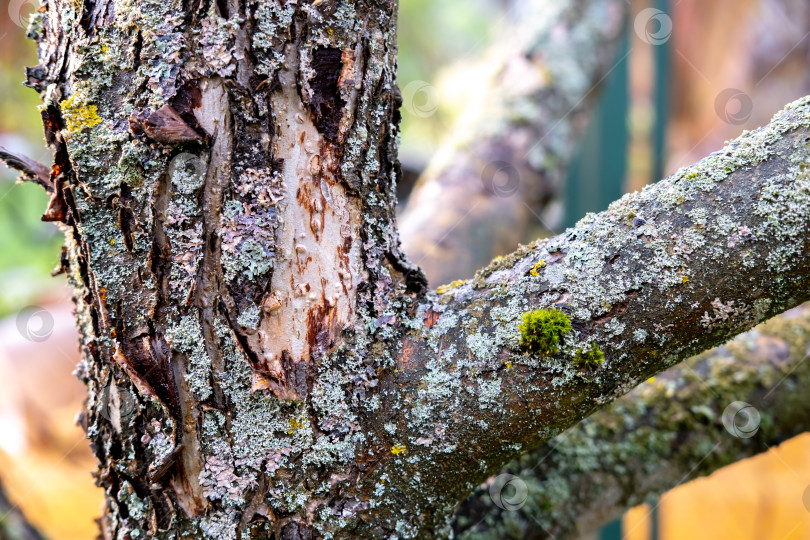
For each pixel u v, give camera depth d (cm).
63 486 193
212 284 92
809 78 298
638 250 91
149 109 90
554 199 175
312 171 92
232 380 92
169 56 90
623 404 109
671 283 90
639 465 108
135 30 90
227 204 91
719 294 90
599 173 203
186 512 93
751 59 301
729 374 110
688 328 91
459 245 151
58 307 221
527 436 93
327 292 93
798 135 90
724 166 91
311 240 92
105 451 95
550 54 167
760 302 90
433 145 327
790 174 89
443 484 94
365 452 93
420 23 375
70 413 204
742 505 248
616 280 91
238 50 91
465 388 93
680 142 306
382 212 95
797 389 109
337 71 92
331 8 91
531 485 105
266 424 92
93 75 91
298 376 92
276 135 91
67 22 91
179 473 92
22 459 195
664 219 91
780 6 294
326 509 93
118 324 92
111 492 95
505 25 306
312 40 91
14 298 228
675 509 252
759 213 89
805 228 89
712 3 289
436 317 94
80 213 92
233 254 91
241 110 91
